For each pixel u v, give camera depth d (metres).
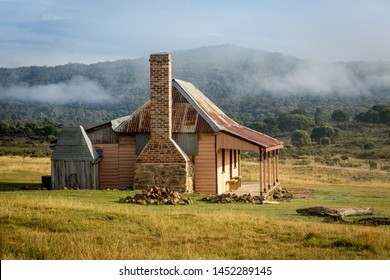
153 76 30.75
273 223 18.64
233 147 31.81
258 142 31.50
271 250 15.05
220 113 38.31
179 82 34.22
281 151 117.56
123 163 33.12
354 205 28.20
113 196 26.03
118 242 15.30
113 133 33.31
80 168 31.03
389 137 147.62
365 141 142.62
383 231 17.89
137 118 33.09
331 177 60.59
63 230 16.72
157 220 18.30
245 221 18.75
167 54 30.64
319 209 22.34
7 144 109.75
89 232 16.47
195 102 33.00
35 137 126.81
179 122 32.22
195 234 16.59
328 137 148.62
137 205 23.25
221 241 15.99
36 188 30.75
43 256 14.05
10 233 15.78
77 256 13.88
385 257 14.44
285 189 38.28
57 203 21.06
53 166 31.09
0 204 20.22
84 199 24.42
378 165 93.38
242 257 14.25
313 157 108.88
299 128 176.25
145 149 30.59
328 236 16.66
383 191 38.31
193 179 31.91
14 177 40.03
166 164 30.38
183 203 24.81
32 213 18.75
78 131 31.31
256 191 34.31
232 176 38.44
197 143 32.03
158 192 25.56
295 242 16.05
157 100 30.73
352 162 100.25
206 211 22.05
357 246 15.52
